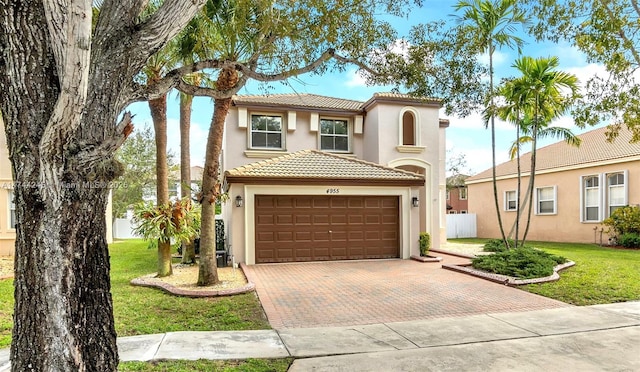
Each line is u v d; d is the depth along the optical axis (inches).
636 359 212.1
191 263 559.2
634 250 674.2
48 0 107.3
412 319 288.7
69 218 126.1
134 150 1173.1
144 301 333.1
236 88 216.5
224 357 209.6
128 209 1196.5
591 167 810.2
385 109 705.0
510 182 1007.0
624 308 315.6
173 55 359.3
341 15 261.0
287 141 709.9
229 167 677.9
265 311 307.1
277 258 555.5
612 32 323.9
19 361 126.4
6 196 660.1
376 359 210.5
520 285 396.8
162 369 191.8
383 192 595.5
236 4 284.4
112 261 596.7
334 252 577.6
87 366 132.2
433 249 697.0
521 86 495.2
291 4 258.1
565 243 820.6
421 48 277.9
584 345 233.8
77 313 130.0
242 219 544.7
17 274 128.5
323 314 300.7
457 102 290.0
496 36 404.2
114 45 134.3
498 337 247.9
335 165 616.4
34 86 123.0
